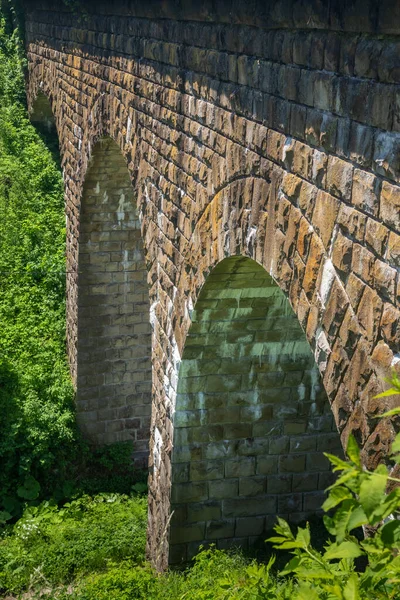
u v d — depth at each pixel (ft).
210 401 31.68
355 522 7.25
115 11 34.37
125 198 47.29
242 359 30.86
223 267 25.05
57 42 51.75
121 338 50.75
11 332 54.03
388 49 13.39
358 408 15.23
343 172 15.25
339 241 15.55
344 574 9.37
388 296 13.70
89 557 38.63
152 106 30.37
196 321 28.66
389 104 13.38
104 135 39.68
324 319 16.48
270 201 19.36
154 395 35.14
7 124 74.59
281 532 9.66
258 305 28.30
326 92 15.80
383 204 13.74
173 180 28.55
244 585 12.38
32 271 58.65
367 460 14.98
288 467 33.58
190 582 30.32
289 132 17.88
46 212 65.10
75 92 46.29
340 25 14.71
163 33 27.91
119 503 45.80
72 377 51.49
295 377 31.81
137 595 31.17
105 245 48.88
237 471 33.17
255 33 19.65
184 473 32.71
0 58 81.10
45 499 46.24
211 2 21.86
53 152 73.05
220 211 23.62
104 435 51.31
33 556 38.86
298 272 17.78
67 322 54.29
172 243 29.55
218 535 33.83
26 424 47.01
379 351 14.12
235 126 21.67
